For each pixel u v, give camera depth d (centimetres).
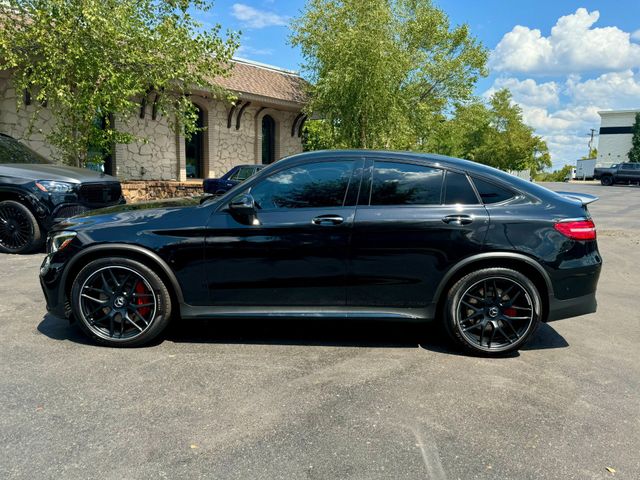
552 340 427
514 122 5128
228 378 333
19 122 1354
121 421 274
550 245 372
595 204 2000
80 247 381
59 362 352
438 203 381
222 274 382
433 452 251
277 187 389
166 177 1741
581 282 379
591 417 290
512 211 376
